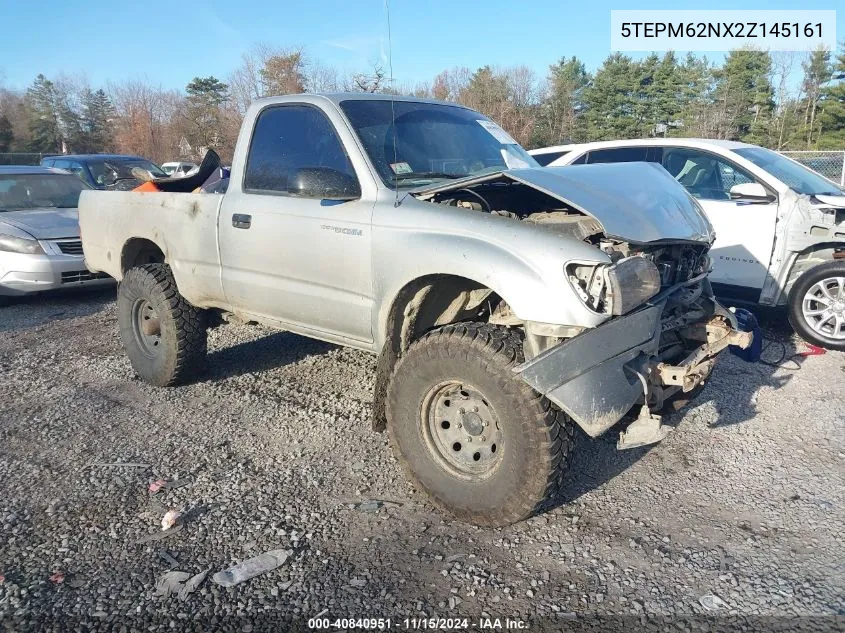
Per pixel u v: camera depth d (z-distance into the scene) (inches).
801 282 237.9
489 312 147.1
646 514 132.7
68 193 383.6
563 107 1609.3
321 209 151.6
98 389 205.9
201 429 175.2
